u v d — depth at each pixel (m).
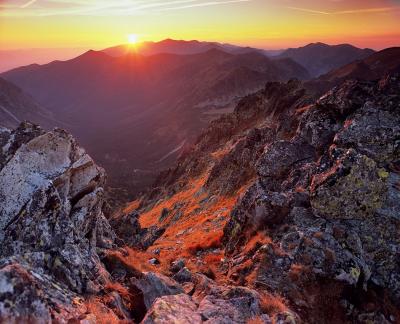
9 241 15.01
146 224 71.75
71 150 19.52
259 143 56.78
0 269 10.04
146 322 12.62
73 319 11.18
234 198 48.12
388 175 22.22
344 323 16.05
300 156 29.67
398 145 23.61
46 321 9.98
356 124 25.94
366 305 16.94
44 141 18.55
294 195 23.42
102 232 25.17
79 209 19.44
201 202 59.12
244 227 24.58
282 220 22.50
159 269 23.47
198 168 97.44
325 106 31.55
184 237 38.91
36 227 15.35
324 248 18.62
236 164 60.44
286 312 14.52
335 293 17.00
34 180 17.41
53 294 12.05
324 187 21.28
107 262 19.72
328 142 29.50
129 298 16.02
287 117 55.59
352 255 18.78
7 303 9.38
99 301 14.04
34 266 13.50
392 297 18.17
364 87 30.19
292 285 17.23
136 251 29.11
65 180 18.56
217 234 30.50
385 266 19.23
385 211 20.70
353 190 20.92
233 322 13.54
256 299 15.17
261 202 23.45
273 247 19.55
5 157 18.58
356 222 20.73
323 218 21.14
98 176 20.78
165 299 14.13
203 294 16.25
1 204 16.44
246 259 20.75
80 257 15.48
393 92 27.81
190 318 13.21
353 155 21.84
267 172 29.19
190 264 24.72
